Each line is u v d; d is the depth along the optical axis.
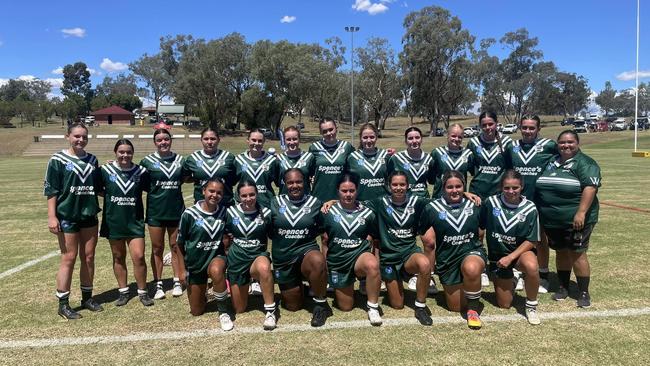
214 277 4.34
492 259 4.80
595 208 4.67
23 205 11.87
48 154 39.03
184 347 3.94
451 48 53.62
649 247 6.77
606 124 56.44
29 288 5.48
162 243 5.25
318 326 4.34
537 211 4.54
